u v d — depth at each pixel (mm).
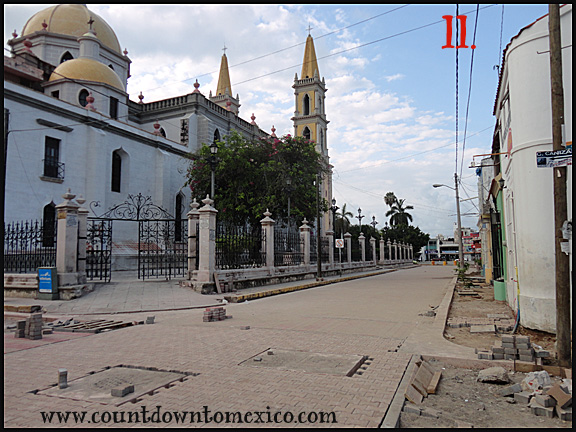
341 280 23594
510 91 8266
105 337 7852
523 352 5777
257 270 18500
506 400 4648
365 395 4453
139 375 5285
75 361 6004
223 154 25203
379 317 9945
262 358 6047
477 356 6066
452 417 4125
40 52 31750
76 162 24453
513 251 9852
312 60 54719
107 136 26484
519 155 7910
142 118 36844
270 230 19922
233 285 16172
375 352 6383
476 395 4816
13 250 16875
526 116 7754
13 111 20828
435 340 7199
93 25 33969
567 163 5672
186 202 33375
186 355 6266
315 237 27297
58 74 27719
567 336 5613
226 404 4207
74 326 9016
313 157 28328
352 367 5531
